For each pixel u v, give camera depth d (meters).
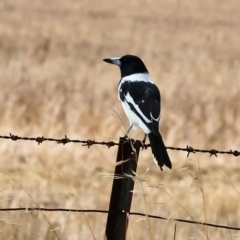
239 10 77.56
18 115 18.89
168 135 17.94
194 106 23.28
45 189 12.78
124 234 7.37
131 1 80.56
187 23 61.50
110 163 15.75
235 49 45.97
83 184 13.72
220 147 17.75
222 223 11.40
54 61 34.31
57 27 51.00
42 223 10.49
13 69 29.16
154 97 9.76
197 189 13.43
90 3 75.38
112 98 24.44
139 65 10.62
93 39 46.84
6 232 9.45
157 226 10.69
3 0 71.69
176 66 34.41
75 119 18.92
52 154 15.70
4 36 43.50
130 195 7.36
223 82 29.56
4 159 15.08
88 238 10.50
